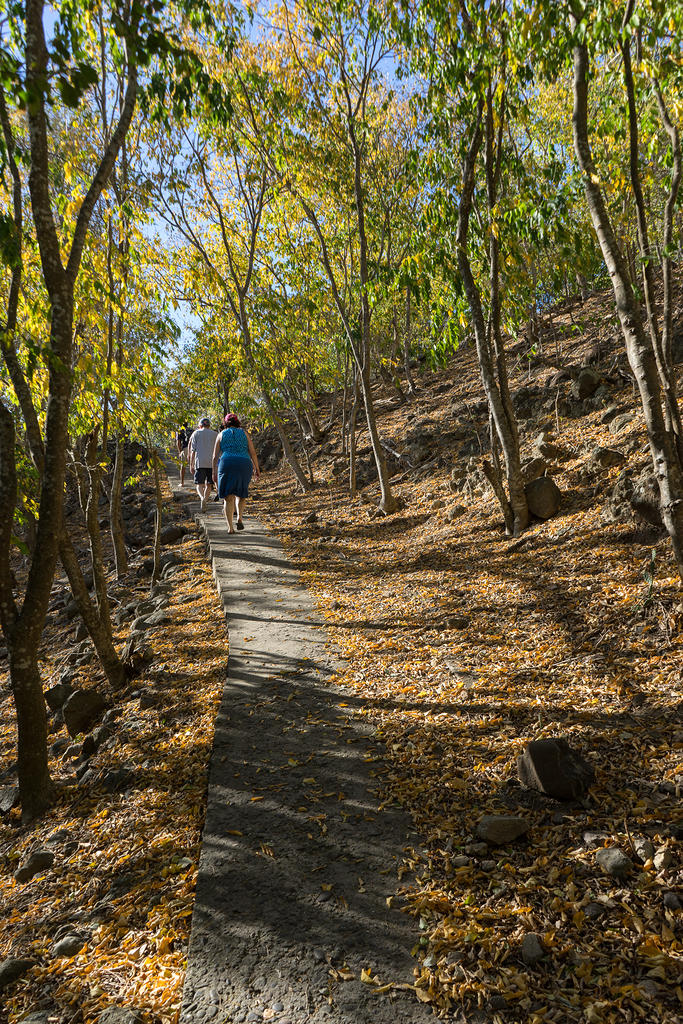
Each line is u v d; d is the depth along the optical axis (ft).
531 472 28.81
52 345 13.99
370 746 13.52
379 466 37.47
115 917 10.28
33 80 11.64
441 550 27.68
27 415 15.94
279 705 16.03
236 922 9.04
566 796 10.47
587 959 7.61
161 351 26.17
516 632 17.62
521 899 8.73
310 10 33.37
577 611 17.42
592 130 19.65
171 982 8.42
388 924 8.74
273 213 44.68
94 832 13.34
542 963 7.68
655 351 16.47
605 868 8.91
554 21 15.23
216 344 45.06
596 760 11.35
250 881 9.87
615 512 22.12
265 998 7.74
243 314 44.39
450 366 65.00
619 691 13.28
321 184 38.93
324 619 22.45
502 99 20.61
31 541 47.60
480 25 19.07
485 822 10.09
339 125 37.37
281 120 37.83
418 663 17.24
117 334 26.55
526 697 14.12
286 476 59.62
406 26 22.11
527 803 10.72
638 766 10.95
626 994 7.07
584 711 12.98
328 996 7.68
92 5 14.58
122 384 23.29
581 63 14.40
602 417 32.32
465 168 22.81
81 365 20.35
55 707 22.40
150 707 18.63
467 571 23.90
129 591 35.09
